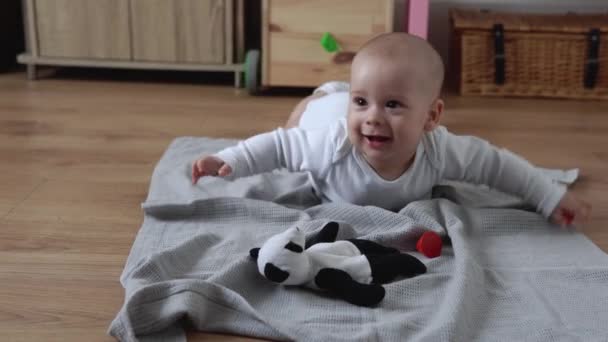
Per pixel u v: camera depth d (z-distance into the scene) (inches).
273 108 81.4
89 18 88.9
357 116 43.4
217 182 53.1
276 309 35.6
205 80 95.3
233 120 75.4
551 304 36.8
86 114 75.4
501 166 47.7
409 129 43.0
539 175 47.7
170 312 33.1
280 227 45.3
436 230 43.7
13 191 52.3
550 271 40.4
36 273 39.8
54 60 90.0
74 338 33.5
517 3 99.3
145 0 88.0
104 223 47.1
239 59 91.2
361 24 84.4
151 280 36.8
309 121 54.9
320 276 36.9
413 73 42.1
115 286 38.6
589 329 34.4
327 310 35.7
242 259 38.3
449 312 33.9
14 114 74.4
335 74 86.4
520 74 88.6
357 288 36.1
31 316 35.3
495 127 74.7
